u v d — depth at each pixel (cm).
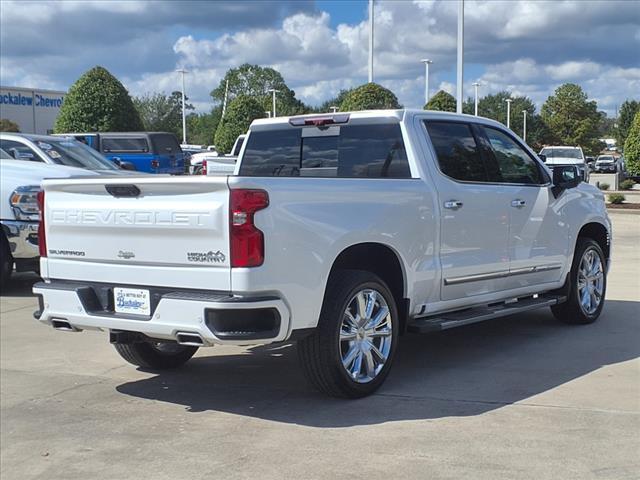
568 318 757
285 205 464
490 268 631
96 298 512
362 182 522
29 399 553
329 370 500
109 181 492
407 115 597
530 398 518
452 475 392
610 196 2420
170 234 469
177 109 9550
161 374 615
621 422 466
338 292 500
